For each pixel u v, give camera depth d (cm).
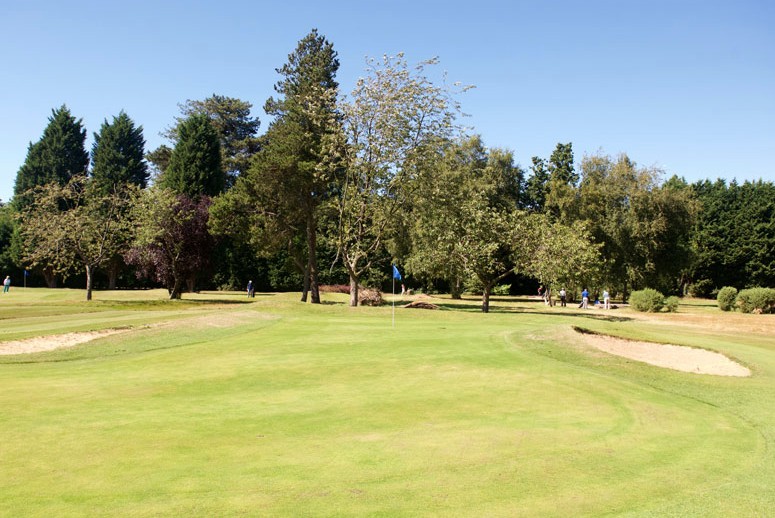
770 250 6719
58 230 3809
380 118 3022
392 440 706
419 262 3812
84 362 1255
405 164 3073
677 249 4997
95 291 5578
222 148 7194
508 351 1416
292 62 4653
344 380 1086
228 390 988
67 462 595
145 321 2058
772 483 591
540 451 680
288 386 1027
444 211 3184
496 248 3122
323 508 488
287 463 608
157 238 4366
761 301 3803
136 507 479
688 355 1430
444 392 998
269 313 2288
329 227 5169
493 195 5312
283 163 3500
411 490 539
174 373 1136
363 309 2655
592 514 494
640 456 676
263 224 4119
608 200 4931
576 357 1332
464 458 643
